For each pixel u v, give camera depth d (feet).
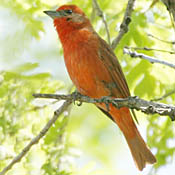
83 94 40.01
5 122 40.42
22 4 46.52
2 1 46.70
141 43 42.27
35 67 43.88
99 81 38.93
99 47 39.17
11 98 41.75
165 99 44.01
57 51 58.54
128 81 44.01
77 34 39.17
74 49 38.81
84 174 39.73
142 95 43.80
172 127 44.47
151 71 43.55
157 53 43.45
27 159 39.40
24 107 41.73
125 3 46.93
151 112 29.14
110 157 56.75
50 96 32.76
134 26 41.91
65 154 41.37
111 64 39.47
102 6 46.85
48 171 38.47
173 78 43.57
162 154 44.29
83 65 38.50
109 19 45.93
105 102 34.76
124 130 40.09
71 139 42.24
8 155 39.65
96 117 59.72
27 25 46.34
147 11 43.55
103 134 58.70
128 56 44.98
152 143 44.65
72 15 40.73
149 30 43.50
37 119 41.45
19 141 40.42
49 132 40.19
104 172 41.32
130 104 30.32
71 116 59.26
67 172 38.81
